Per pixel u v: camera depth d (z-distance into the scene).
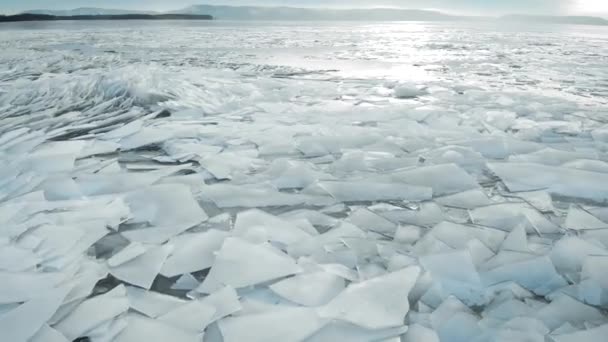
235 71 8.65
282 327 1.35
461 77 7.79
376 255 1.82
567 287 1.58
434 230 1.97
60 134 3.75
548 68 9.15
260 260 1.71
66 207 2.24
